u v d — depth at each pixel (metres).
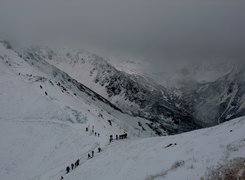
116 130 124.56
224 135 33.84
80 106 136.75
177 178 21.31
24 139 83.06
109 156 47.78
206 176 18.84
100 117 143.12
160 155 34.47
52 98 115.06
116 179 32.16
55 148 78.56
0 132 85.88
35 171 69.88
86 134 85.62
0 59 168.12
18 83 121.38
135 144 50.19
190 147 33.09
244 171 16.89
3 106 101.75
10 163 73.56
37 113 101.00
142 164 33.75
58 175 55.38
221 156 22.62
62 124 92.06
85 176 41.81
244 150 22.20
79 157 67.25
